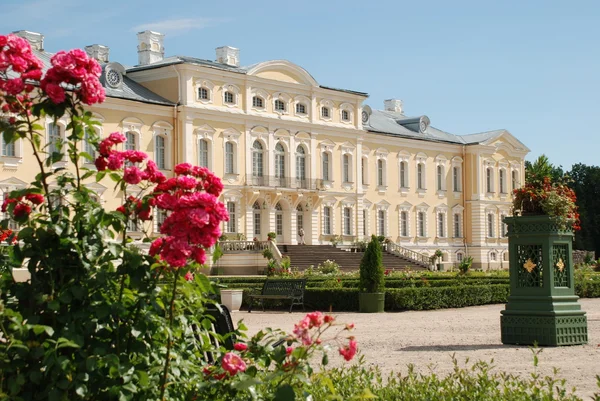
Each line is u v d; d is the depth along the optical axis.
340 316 27.47
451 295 31.27
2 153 45.47
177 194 6.51
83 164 44.00
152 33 59.62
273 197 59.47
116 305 6.22
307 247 59.16
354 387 8.83
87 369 6.00
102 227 6.61
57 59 6.52
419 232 72.75
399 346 17.33
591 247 98.06
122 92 52.00
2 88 6.47
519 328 16.89
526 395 8.38
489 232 77.62
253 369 6.76
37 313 6.39
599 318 24.61
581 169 100.75
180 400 6.57
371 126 69.69
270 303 31.48
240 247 54.31
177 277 6.40
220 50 60.69
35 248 6.43
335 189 64.62
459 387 8.62
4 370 6.01
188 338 6.97
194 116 54.22
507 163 79.38
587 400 10.47
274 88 59.88
